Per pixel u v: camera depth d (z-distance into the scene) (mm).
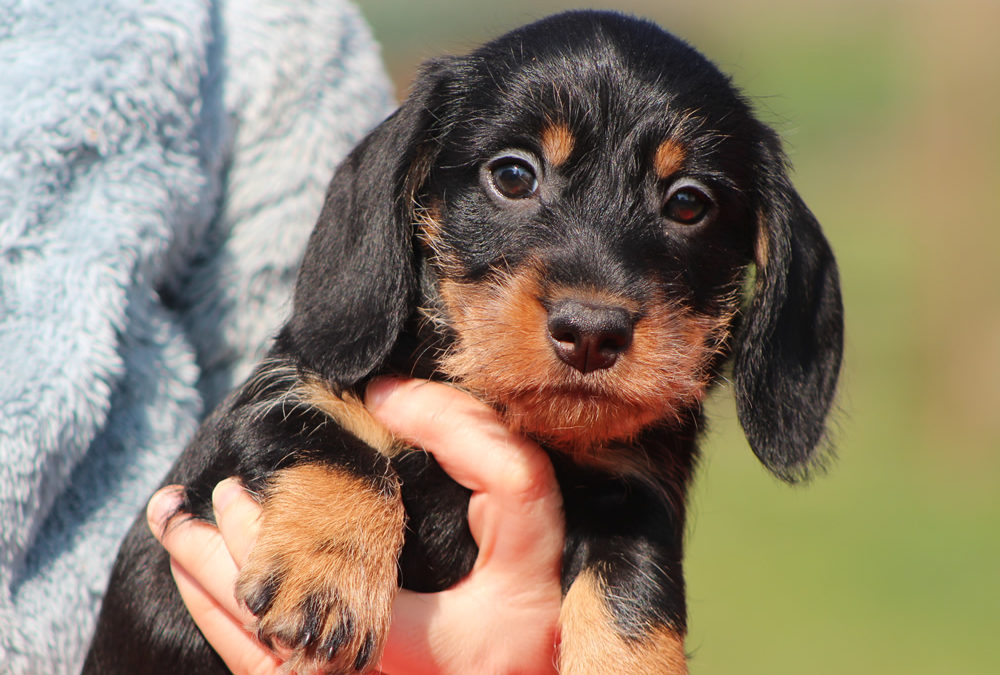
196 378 4164
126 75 3977
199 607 3520
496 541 3592
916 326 13430
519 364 3262
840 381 4148
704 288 3709
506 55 3781
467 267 3596
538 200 3545
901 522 10766
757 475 12562
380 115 4859
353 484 3408
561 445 3715
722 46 22812
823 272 4098
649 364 3260
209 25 4328
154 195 3979
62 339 3709
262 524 3299
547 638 3633
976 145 13586
